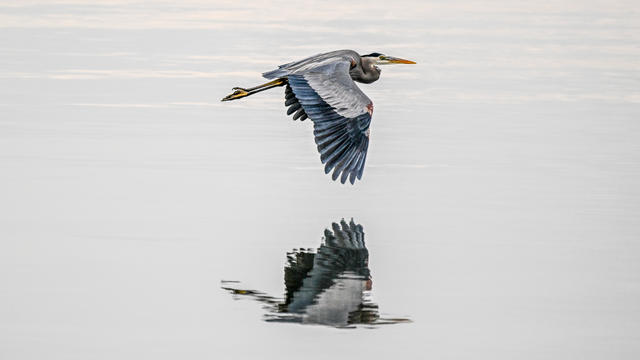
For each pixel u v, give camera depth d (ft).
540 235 43.86
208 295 36.47
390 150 59.06
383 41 95.66
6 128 62.08
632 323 34.32
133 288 36.99
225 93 73.72
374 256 40.96
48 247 41.32
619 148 59.62
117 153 56.80
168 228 44.14
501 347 32.35
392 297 36.42
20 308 34.88
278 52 87.71
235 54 87.86
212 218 45.65
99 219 45.19
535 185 51.85
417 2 131.54
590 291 37.19
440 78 81.20
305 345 32.30
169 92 73.56
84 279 37.78
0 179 51.31
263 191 50.29
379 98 73.92
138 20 109.60
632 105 71.46
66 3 124.16
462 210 47.55
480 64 87.20
